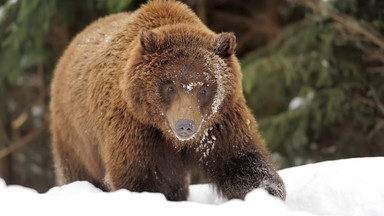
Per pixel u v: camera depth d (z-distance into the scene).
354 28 18.23
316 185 8.58
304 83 19.25
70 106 11.02
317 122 18.91
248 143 9.21
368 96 19.08
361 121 19.16
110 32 10.62
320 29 19.02
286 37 20.28
